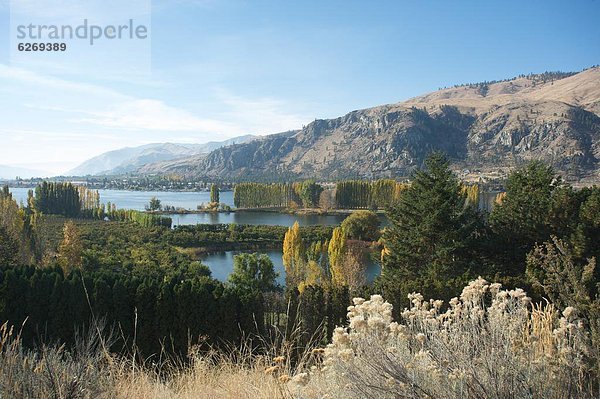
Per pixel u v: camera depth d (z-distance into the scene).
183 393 4.10
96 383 3.25
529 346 2.62
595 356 2.61
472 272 16.73
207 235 60.41
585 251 13.95
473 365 2.33
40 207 93.12
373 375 2.33
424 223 18.72
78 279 13.50
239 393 3.55
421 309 3.28
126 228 67.19
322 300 10.92
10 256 32.62
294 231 36.16
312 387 2.71
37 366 3.09
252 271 33.12
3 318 12.84
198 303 12.93
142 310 13.18
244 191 123.81
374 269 41.50
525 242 17.62
